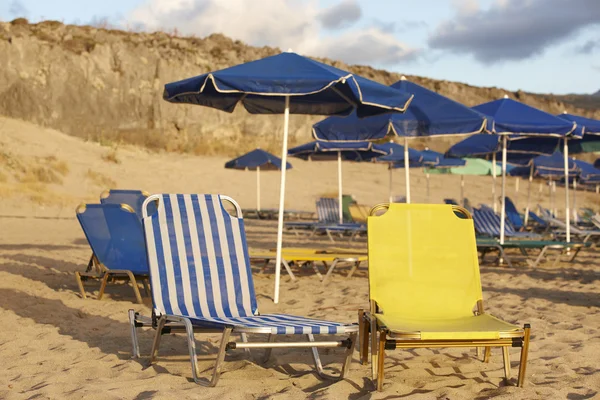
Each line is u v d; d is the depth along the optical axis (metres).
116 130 31.33
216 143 32.69
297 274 9.25
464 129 8.27
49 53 31.70
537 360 4.71
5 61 30.64
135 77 33.09
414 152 17.39
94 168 24.44
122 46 33.62
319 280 8.66
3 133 24.70
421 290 4.46
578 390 3.95
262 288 8.01
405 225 4.60
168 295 4.51
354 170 31.88
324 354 4.88
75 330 5.54
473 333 3.76
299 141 36.09
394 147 17.45
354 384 4.07
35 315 6.07
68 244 12.21
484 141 12.92
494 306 6.94
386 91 6.75
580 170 17.28
